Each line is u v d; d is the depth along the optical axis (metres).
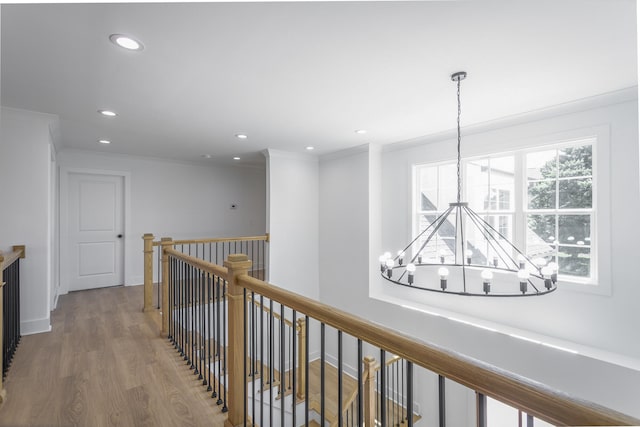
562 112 2.99
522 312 3.26
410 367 0.85
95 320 3.58
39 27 1.69
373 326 0.95
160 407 1.99
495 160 3.61
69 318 3.63
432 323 3.76
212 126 3.61
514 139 3.36
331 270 5.19
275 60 2.09
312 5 1.54
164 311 3.14
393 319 4.21
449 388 3.61
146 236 3.94
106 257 5.24
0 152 2.94
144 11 1.57
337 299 5.07
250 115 3.22
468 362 0.72
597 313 2.78
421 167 4.36
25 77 2.31
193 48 1.94
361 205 4.72
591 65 2.16
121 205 5.38
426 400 3.81
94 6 1.52
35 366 2.47
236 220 6.57
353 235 4.84
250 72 2.26
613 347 2.69
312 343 5.15
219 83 2.45
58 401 2.03
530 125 3.23
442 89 2.57
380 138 4.18
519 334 3.11
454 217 3.94
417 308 3.99
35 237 3.09
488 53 2.01
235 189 6.57
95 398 2.07
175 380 2.31
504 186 3.53
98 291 4.95
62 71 2.22
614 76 2.32
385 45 1.91
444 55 2.03
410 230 4.36
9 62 2.09
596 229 2.82
